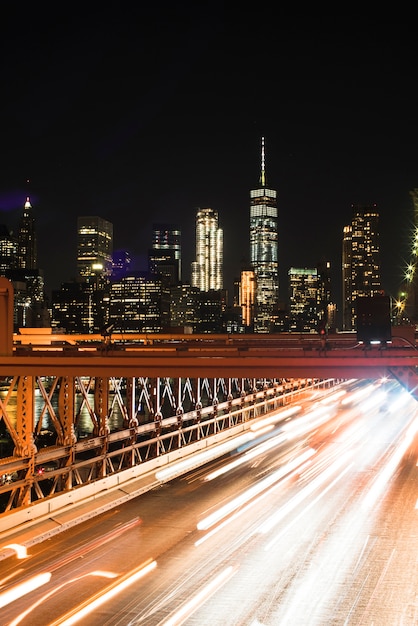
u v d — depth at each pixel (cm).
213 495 2102
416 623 1133
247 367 1886
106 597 1255
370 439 3316
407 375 1812
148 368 1911
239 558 1481
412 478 2345
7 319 1947
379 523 1766
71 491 1864
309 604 1218
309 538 1633
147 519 1822
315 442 3222
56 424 1917
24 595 1271
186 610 1194
